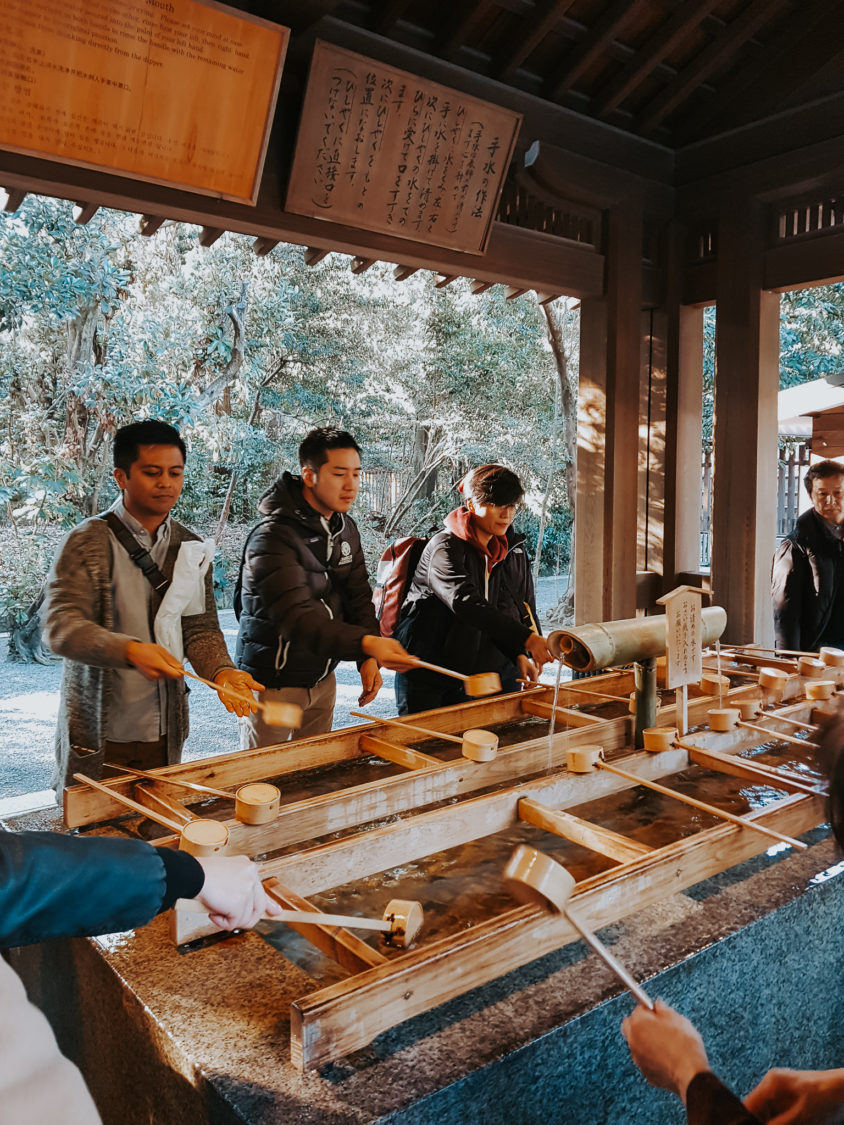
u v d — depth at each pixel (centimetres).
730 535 438
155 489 247
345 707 761
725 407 435
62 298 940
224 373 1120
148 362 1041
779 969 155
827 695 277
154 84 274
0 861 91
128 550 248
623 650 216
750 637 436
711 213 434
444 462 1312
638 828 185
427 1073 108
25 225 940
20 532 1030
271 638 305
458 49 355
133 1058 131
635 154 427
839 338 1212
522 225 408
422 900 153
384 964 117
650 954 135
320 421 1221
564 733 226
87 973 147
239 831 166
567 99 400
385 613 375
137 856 102
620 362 438
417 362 1237
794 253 408
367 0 329
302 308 1182
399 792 190
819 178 389
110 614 246
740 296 423
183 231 1077
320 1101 104
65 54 258
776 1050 157
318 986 130
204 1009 123
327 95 312
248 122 295
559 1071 120
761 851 171
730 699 269
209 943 142
